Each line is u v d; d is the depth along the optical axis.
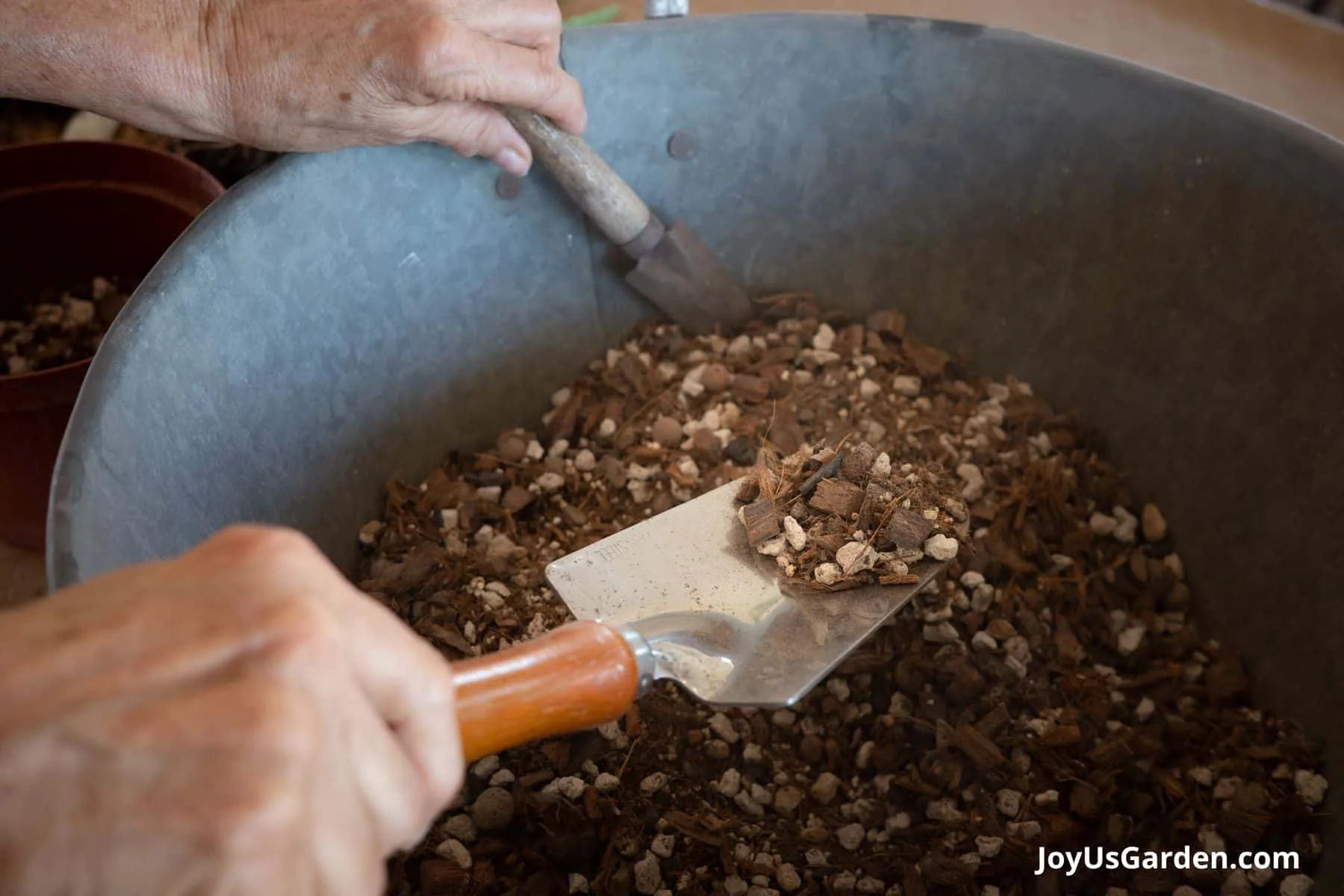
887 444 0.72
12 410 0.66
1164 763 0.65
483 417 0.75
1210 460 0.69
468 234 0.70
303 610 0.38
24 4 0.57
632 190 0.72
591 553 0.58
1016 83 0.69
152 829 0.33
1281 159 0.63
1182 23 0.85
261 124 0.61
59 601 0.38
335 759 0.38
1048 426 0.74
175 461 0.57
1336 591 0.63
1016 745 0.64
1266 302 0.65
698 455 0.72
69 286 0.79
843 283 0.78
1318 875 0.62
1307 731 0.65
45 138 0.91
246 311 0.61
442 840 0.62
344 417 0.68
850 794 0.64
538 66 0.63
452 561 0.69
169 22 0.58
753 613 0.57
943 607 0.67
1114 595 0.70
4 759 0.33
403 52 0.59
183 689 0.35
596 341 0.77
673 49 0.70
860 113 0.72
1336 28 0.83
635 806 0.63
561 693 0.47
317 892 0.37
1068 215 0.71
